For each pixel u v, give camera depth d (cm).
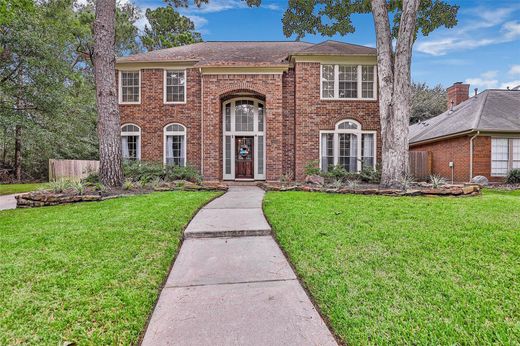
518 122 1335
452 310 232
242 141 1355
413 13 865
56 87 1555
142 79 1323
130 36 2630
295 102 1268
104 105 873
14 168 1789
